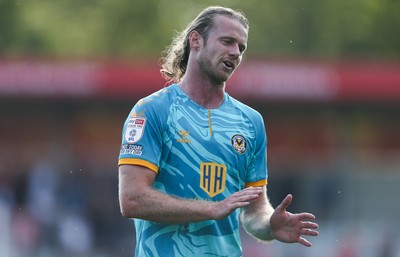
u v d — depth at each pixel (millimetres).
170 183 14172
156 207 13719
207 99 14492
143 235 14344
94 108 55875
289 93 53188
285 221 14508
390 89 53281
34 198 44094
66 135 56219
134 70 52906
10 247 38469
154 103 14250
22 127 57375
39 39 81000
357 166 55969
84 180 46219
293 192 45906
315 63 53344
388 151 60875
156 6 84188
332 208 46125
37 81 53156
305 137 57688
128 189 13906
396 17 76438
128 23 83938
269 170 46625
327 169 51062
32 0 83250
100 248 41500
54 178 45500
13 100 54031
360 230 40156
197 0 84062
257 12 79250
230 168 14320
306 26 77938
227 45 14289
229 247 14477
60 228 41375
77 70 53031
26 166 47125
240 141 14422
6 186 45094
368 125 60219
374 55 76250
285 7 78625
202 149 14219
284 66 53188
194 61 14484
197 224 14227
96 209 43438
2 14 81000
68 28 83562
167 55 15594
